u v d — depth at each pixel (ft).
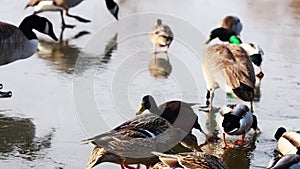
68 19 74.69
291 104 47.11
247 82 44.32
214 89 46.62
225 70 45.06
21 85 49.32
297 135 36.11
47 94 47.21
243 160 37.22
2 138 38.63
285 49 63.16
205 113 45.14
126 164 33.91
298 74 55.11
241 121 38.45
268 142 39.88
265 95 49.06
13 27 52.75
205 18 75.00
